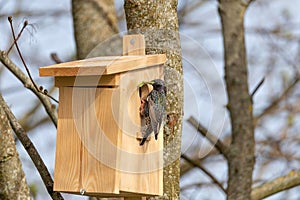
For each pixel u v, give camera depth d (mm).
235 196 13781
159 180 9891
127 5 10109
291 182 13766
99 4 14977
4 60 10977
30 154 9789
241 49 14820
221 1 15188
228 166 14102
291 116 18938
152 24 9992
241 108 14352
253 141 14219
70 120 9391
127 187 9398
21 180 9156
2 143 9102
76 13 14992
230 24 14984
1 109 9195
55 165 9414
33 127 17984
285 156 18000
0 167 9070
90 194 9508
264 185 13891
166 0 10047
